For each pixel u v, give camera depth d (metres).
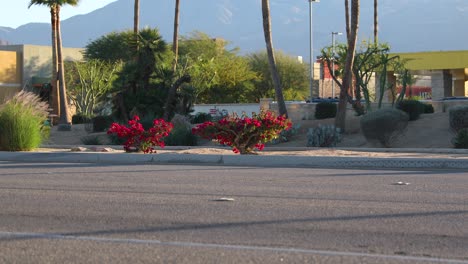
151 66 46.75
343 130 37.78
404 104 38.66
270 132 25.69
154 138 26.52
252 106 60.22
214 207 12.77
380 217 11.70
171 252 9.11
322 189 15.43
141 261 8.62
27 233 10.38
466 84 72.19
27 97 30.11
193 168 21.20
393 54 59.72
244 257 8.83
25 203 13.28
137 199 13.81
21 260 8.70
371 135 33.78
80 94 72.88
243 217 11.70
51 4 57.16
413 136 35.28
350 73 38.19
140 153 24.81
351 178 17.95
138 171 20.03
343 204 13.13
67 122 56.00
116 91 46.28
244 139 25.73
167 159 23.80
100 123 46.91
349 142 35.72
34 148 29.05
